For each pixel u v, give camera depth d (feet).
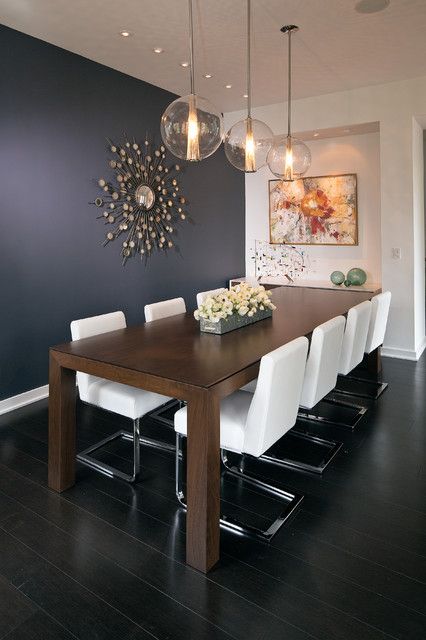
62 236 12.82
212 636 5.23
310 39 11.68
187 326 10.02
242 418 7.18
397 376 14.23
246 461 9.23
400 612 5.53
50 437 8.21
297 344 7.04
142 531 7.11
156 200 15.93
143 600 5.76
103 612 5.58
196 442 6.21
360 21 10.75
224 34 11.39
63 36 11.57
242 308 9.57
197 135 8.63
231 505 7.79
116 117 14.16
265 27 11.01
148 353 7.79
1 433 10.61
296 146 11.35
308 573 6.20
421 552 6.57
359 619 5.44
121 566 6.35
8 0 9.69
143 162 15.28
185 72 14.08
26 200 11.84
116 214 14.42
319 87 15.49
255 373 7.25
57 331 12.95
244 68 13.74
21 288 11.95
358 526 7.18
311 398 8.39
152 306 11.43
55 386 8.07
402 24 10.93
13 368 12.01
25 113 11.62
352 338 10.11
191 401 6.25
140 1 9.75
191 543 6.32
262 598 5.77
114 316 10.18
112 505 7.79
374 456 9.34
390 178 15.47
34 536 6.98
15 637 5.25
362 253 18.16
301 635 5.24
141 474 8.80
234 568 6.31
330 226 18.63
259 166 10.18
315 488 8.25
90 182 13.50
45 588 5.96
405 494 8.01
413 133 15.05
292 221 19.57
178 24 10.82
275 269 20.38
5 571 6.26
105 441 10.03
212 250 18.93
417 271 16.07
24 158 11.70
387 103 15.21
